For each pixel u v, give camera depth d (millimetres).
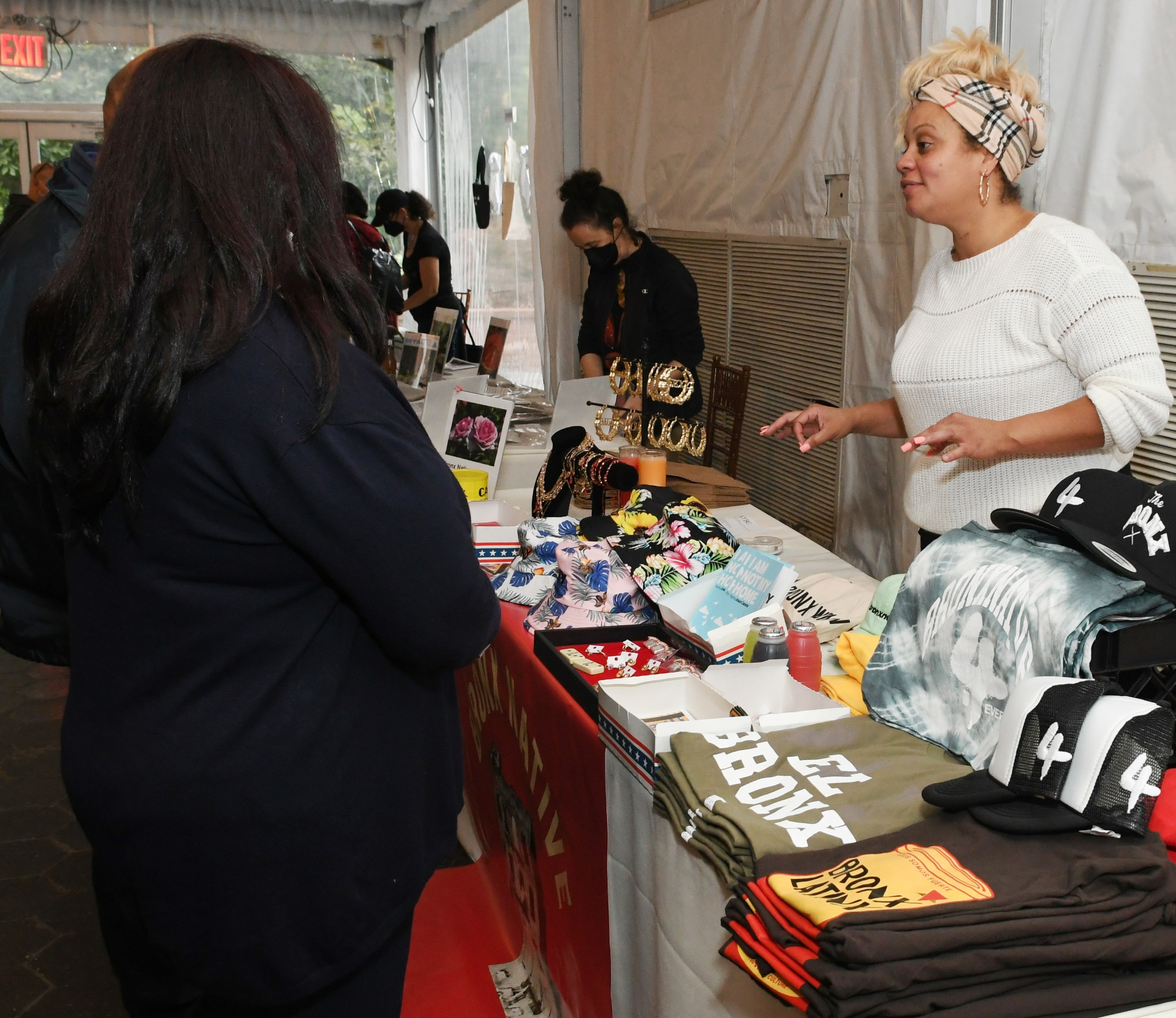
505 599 1854
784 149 3518
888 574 3176
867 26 3012
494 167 7316
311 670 967
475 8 7188
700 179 4176
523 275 7125
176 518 900
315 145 943
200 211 871
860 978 708
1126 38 2020
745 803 998
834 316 3324
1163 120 1978
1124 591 1028
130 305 865
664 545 1775
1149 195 2018
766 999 967
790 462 3717
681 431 2441
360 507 884
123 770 937
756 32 3607
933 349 1672
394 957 1100
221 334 865
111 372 858
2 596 1590
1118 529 1135
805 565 2035
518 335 7348
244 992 999
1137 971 787
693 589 1671
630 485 2100
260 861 954
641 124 4664
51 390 900
